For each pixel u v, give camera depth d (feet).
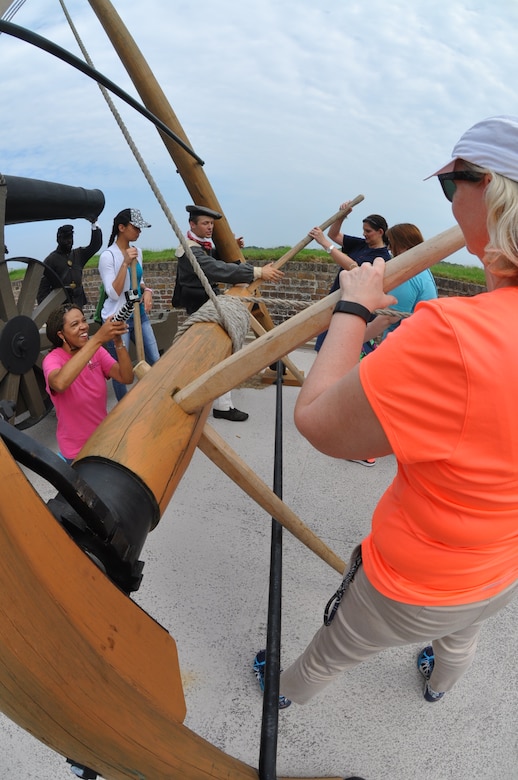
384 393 2.32
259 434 12.19
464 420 2.21
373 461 11.01
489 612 3.52
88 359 7.29
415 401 2.27
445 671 5.12
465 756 5.50
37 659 2.14
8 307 9.86
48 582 2.15
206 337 5.72
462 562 3.06
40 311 11.09
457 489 2.51
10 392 10.32
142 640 2.79
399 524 3.16
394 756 5.49
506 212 2.15
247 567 8.04
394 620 3.56
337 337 3.00
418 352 2.23
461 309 2.24
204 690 6.15
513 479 2.43
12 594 1.99
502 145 2.21
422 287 9.46
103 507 2.68
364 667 6.44
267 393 14.55
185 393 4.30
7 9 2.58
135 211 11.24
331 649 4.23
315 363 2.98
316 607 7.35
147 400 4.31
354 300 3.07
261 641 6.82
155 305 22.75
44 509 2.17
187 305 11.57
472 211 2.48
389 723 5.81
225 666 6.46
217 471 10.50
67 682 2.28
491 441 2.26
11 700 2.27
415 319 2.33
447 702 6.05
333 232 12.75
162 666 2.99
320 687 4.73
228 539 8.61
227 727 5.76
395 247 9.84
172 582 7.66
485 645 6.80
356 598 3.80
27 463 2.44
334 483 10.30
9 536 1.95
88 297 25.09
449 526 2.77
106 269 11.39
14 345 10.00
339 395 2.54
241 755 5.49
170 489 3.97
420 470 2.59
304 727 5.74
